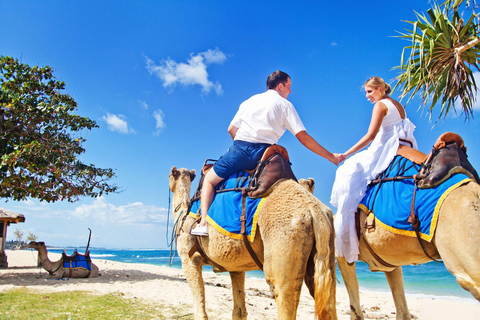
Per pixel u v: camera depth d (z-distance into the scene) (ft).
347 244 14.92
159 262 181.27
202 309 15.01
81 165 44.88
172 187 19.86
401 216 12.75
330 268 10.80
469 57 29.60
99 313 22.84
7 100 40.83
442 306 24.68
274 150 13.23
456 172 11.92
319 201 12.12
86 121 45.83
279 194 12.01
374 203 14.12
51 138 42.14
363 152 15.81
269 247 11.39
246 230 12.35
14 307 23.27
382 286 70.85
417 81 29.96
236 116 14.97
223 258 13.20
